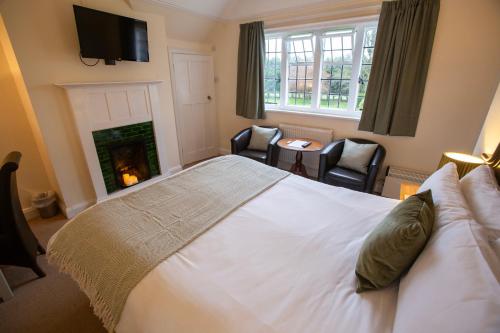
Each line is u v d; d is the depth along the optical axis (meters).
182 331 0.84
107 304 1.03
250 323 0.83
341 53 3.13
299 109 3.64
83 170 2.60
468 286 0.62
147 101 2.98
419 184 2.49
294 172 3.43
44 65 2.16
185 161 4.16
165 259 1.10
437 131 2.58
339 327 0.82
